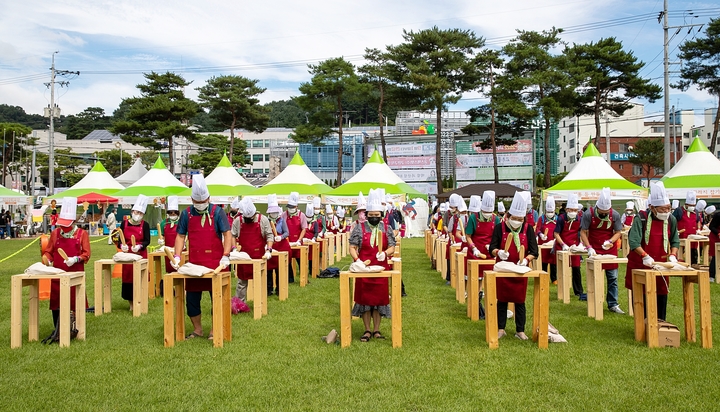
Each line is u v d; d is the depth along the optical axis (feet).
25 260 59.77
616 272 30.48
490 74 128.06
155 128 130.21
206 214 22.97
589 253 29.04
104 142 261.44
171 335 22.35
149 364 19.93
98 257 60.39
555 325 26.55
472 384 17.66
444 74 121.19
